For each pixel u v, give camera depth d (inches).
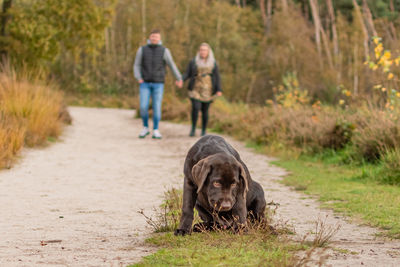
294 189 287.0
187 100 900.6
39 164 361.4
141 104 541.0
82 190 277.4
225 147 175.8
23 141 419.2
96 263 137.3
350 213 220.7
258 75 2014.0
